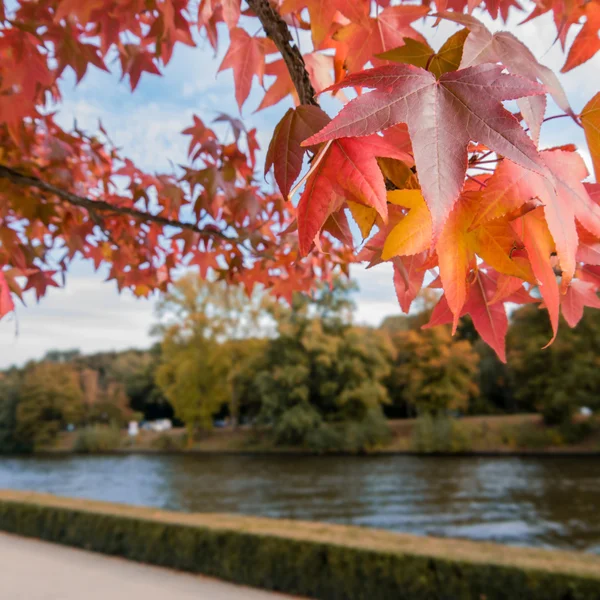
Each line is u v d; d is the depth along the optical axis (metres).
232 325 38.50
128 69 2.10
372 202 0.57
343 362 35.31
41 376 53.03
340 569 5.96
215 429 44.12
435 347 36.69
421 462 28.55
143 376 59.75
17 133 2.10
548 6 1.20
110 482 25.11
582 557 5.34
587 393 30.03
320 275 3.44
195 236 2.73
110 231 2.96
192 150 2.55
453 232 0.59
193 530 7.24
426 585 5.43
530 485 19.22
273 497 18.64
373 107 0.48
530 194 0.55
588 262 0.73
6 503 10.03
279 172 0.75
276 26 0.86
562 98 0.63
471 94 0.49
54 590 6.09
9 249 2.20
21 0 1.71
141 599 5.83
